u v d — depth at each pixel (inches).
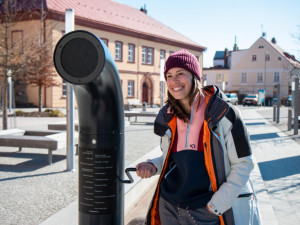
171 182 72.0
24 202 160.2
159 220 76.3
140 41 1332.4
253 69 2065.7
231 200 63.2
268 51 2016.5
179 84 69.8
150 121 648.4
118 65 1234.6
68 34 68.4
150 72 1387.8
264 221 135.6
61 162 256.5
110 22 1203.2
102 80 71.8
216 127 64.6
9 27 473.1
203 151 68.4
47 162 255.9
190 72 70.1
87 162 76.9
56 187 186.1
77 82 68.6
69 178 206.4
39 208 151.9
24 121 605.6
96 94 73.5
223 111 63.8
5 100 439.8
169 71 71.3
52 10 963.3
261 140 395.2
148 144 350.6
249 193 68.8
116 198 78.4
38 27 929.5
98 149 76.0
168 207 71.6
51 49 674.8
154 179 211.3
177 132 72.8
